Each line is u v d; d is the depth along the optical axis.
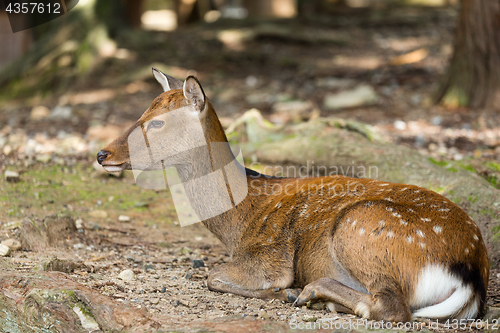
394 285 4.19
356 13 28.09
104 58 20.28
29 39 21.72
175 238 7.03
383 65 18.47
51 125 13.33
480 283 4.25
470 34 12.79
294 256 4.86
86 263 5.62
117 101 16.67
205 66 19.84
